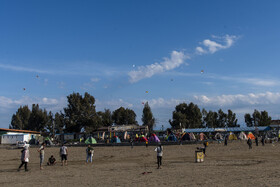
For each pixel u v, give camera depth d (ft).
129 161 86.07
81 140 241.55
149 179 48.78
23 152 67.82
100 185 44.75
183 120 325.62
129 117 380.37
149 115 335.26
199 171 57.21
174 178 48.93
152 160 86.69
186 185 42.04
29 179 54.29
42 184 47.88
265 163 69.10
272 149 118.01
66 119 307.99
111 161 88.12
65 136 302.04
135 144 178.40
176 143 171.53
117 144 183.42
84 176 55.83
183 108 344.08
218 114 362.74
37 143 222.69
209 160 80.43
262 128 238.89
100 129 293.02
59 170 67.72
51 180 52.03
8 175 61.41
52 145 199.93
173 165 70.59
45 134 325.83
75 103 311.68
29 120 345.92
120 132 242.37
